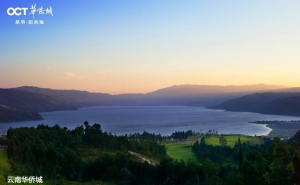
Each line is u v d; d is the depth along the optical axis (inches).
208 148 6092.5
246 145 6127.0
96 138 5083.7
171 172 3715.6
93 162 3782.0
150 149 5516.7
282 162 1659.7
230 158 5703.7
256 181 1828.2
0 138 3791.8
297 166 1625.2
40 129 4945.9
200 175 3602.4
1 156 3157.0
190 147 7347.4
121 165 3828.7
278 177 1644.9
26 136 4227.4
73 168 3550.7
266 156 2758.4
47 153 3494.1
